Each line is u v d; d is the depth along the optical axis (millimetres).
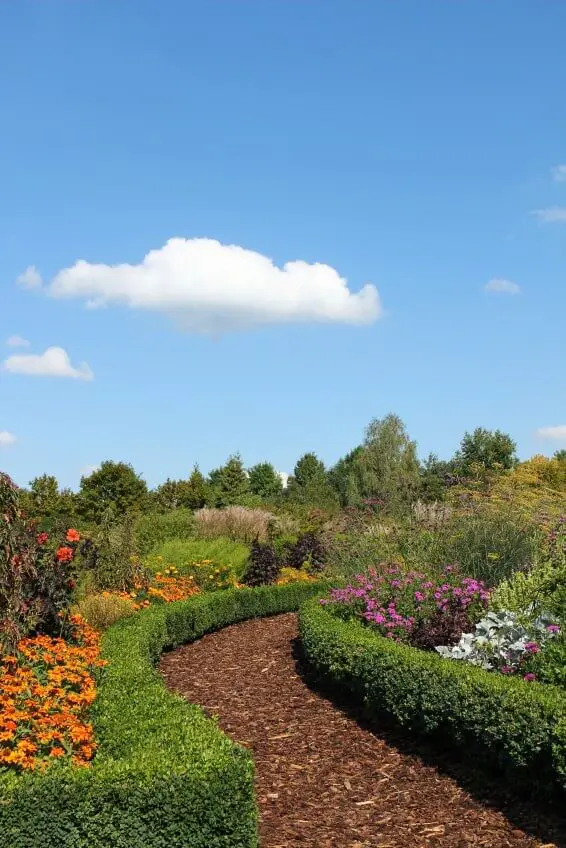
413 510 14367
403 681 7152
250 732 7832
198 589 15047
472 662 7367
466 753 6453
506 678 6520
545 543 11336
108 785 4547
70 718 5527
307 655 9609
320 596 11727
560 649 6969
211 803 4582
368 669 7773
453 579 9750
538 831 5332
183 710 6238
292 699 8852
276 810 5945
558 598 8156
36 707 5652
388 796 6145
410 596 9203
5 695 5699
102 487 30766
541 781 5656
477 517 12383
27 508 27375
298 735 7648
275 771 6750
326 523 19562
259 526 20250
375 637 8430
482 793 5996
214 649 11547
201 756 4887
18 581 7004
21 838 4398
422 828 5574
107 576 12852
